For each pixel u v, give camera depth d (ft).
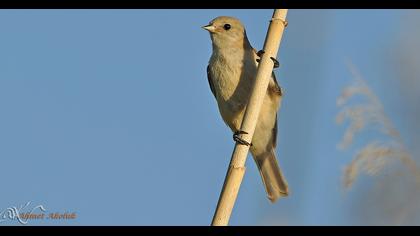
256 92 20.70
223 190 18.98
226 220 18.44
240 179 19.11
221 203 18.69
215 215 18.56
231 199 18.74
